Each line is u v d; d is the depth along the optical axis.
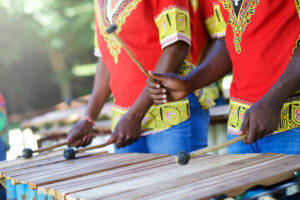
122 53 2.44
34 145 7.14
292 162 1.61
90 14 18.44
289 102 1.91
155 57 2.40
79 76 22.22
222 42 2.29
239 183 1.42
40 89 22.36
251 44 1.97
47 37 19.03
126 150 2.58
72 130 2.76
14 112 21.34
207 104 2.49
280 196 1.37
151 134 2.45
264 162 1.65
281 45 1.91
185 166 1.74
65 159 2.34
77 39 19.17
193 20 2.50
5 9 18.30
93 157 2.29
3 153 3.39
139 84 2.42
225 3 2.05
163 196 1.36
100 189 1.51
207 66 2.24
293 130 1.92
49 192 1.59
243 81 2.04
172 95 2.17
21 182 1.88
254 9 1.93
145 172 1.73
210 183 1.45
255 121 1.79
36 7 17.80
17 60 19.75
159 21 2.33
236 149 2.14
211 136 3.64
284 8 1.88
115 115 2.58
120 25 2.41
